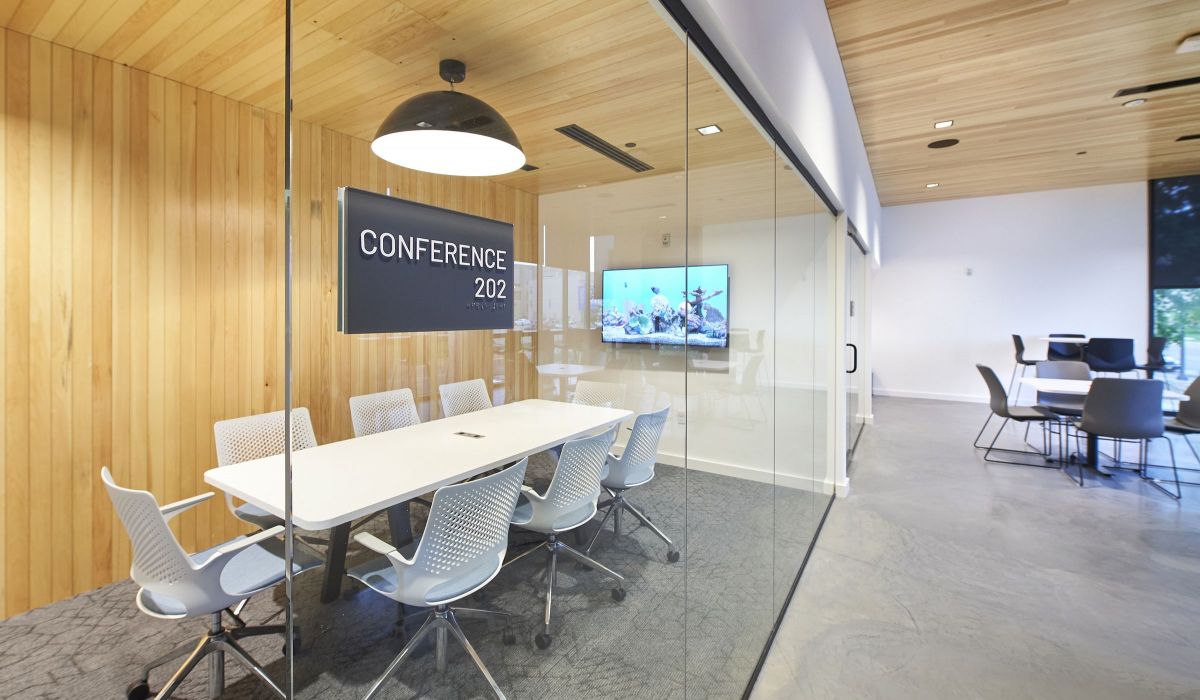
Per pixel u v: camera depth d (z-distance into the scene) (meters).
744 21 1.49
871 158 5.46
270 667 1.09
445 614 0.96
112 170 1.63
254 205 1.32
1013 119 4.30
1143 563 2.74
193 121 1.48
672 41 1.28
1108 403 3.95
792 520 2.80
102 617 1.59
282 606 1.06
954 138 4.78
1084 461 4.63
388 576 0.85
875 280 8.43
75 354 1.65
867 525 3.30
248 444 1.23
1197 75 3.50
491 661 1.04
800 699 1.80
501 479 1.05
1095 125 4.46
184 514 1.32
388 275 0.73
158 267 1.56
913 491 3.95
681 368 1.66
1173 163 5.74
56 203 1.68
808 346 3.09
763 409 2.35
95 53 1.63
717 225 1.83
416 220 0.77
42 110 1.69
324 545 0.75
